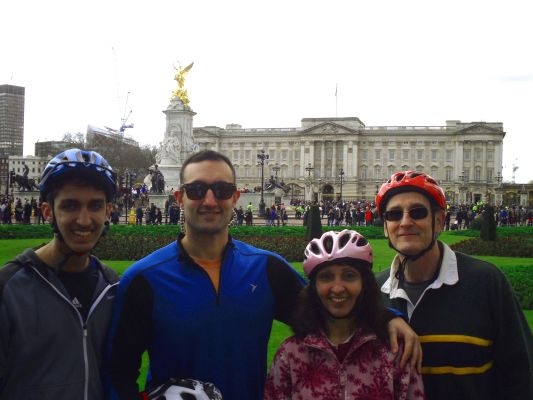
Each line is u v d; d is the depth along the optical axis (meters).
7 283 4.89
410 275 5.39
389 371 4.74
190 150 75.44
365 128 148.75
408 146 146.25
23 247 29.83
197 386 4.80
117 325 5.09
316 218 30.67
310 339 4.93
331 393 4.77
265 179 151.62
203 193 5.16
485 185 140.00
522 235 40.22
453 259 5.24
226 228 5.40
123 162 135.75
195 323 4.96
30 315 4.84
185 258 5.19
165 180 72.12
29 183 66.19
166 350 5.03
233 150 154.12
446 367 4.95
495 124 141.50
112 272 5.62
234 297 5.09
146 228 37.62
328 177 147.25
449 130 143.50
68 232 5.04
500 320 5.03
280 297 5.43
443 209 5.30
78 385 4.87
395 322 4.96
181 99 75.12
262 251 5.64
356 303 4.97
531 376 4.96
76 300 5.12
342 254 4.90
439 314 5.07
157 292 5.04
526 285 15.63
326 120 149.00
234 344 5.04
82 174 5.05
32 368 4.80
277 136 151.50
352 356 4.86
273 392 5.04
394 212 5.22
